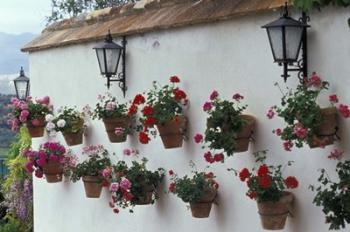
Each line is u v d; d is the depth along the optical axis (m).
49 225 7.66
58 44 7.08
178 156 5.44
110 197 6.44
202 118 5.13
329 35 3.99
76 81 6.91
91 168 6.21
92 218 6.80
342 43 3.92
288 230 4.36
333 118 3.90
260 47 4.53
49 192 7.64
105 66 5.74
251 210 4.71
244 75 4.68
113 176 5.86
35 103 7.35
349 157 3.89
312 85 4.00
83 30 6.88
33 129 7.14
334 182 3.95
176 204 5.54
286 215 4.26
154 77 5.69
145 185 5.61
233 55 4.78
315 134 3.87
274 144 4.45
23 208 9.09
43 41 7.55
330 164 4.03
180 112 5.25
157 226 5.81
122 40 6.05
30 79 7.93
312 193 4.17
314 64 4.09
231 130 4.45
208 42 5.03
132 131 5.96
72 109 6.86
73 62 6.95
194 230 5.33
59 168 6.86
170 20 5.39
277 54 4.04
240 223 4.81
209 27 5.01
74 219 7.13
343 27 3.91
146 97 5.77
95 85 6.56
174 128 5.20
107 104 5.90
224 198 4.95
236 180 4.82
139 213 6.06
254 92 4.60
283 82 4.34
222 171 4.96
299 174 4.27
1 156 10.09
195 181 4.86
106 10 6.71
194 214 4.95
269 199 4.14
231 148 4.41
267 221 4.22
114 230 6.45
